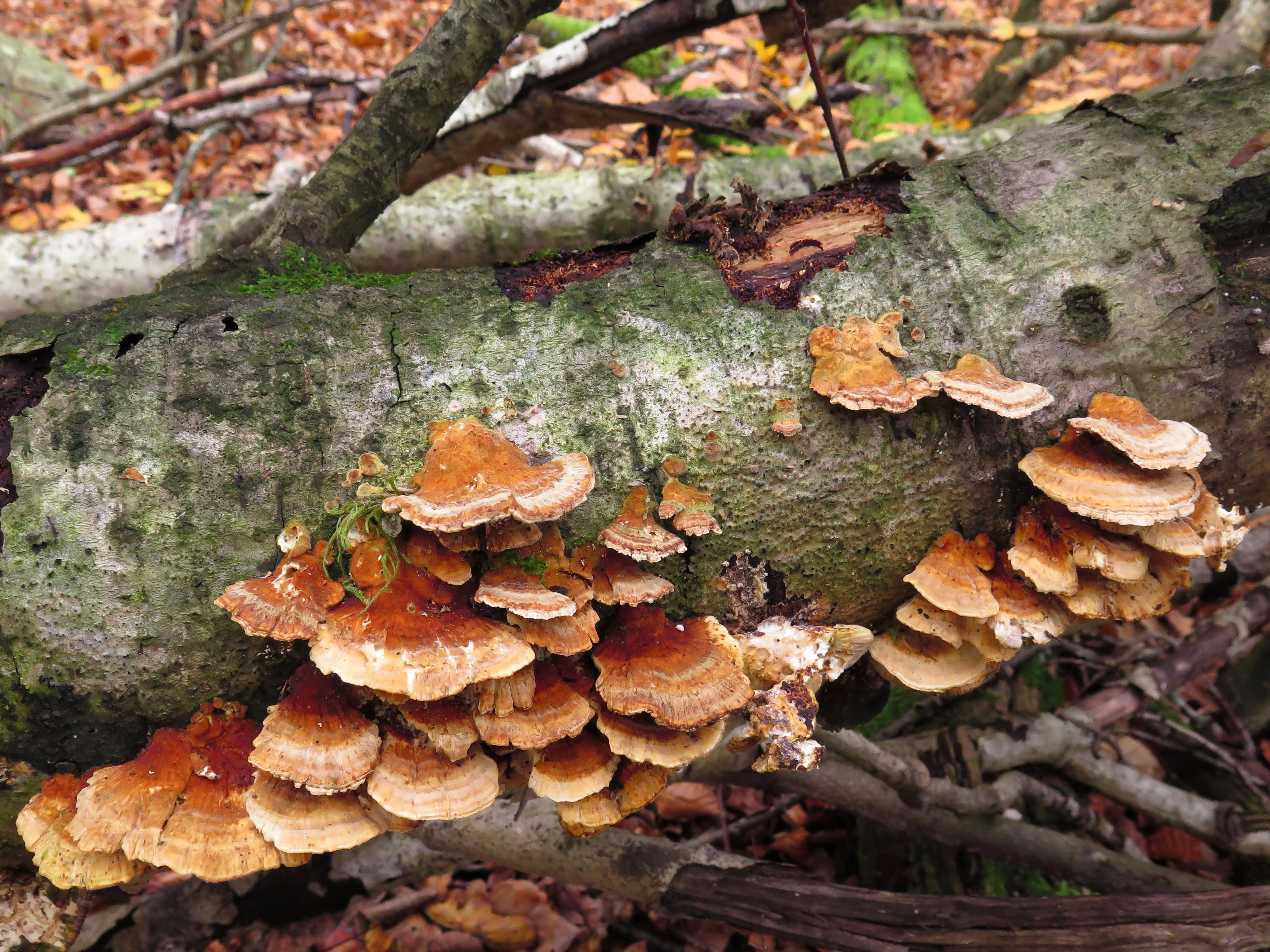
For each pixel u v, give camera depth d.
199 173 1.12
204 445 0.31
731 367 0.34
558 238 0.78
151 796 0.30
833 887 0.47
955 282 0.36
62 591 0.30
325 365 0.32
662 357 0.34
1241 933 0.40
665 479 0.33
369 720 0.32
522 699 0.31
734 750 0.37
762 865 0.49
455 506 0.29
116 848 0.29
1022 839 0.53
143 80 0.96
